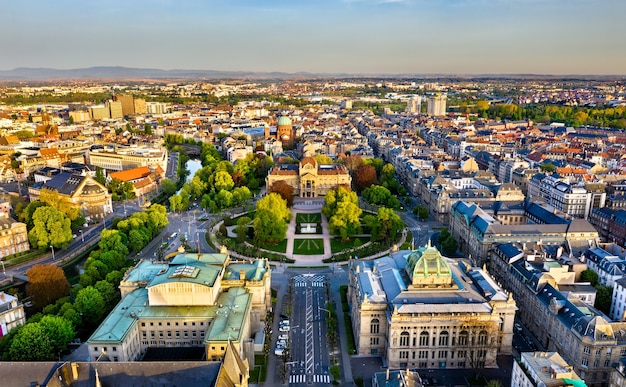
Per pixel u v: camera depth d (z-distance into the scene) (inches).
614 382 7755.9
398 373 7455.7
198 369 6520.7
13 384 6432.1
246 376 7062.0
